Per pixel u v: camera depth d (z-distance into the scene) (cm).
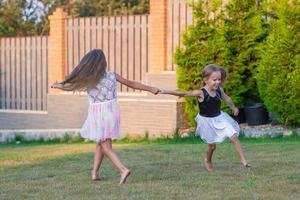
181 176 791
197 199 646
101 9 3180
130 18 1814
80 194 688
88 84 757
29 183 762
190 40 1462
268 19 1548
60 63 1950
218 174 802
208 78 829
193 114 1445
